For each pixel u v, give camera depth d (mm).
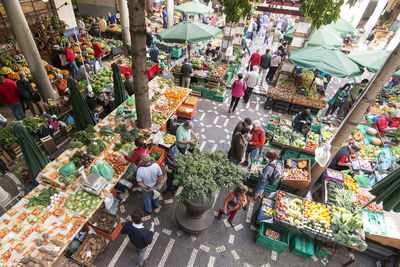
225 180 4773
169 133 8328
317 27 9414
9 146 6488
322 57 8883
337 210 5598
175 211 5676
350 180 6508
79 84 9078
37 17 12695
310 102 10148
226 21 10758
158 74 12914
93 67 12562
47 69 10492
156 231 5598
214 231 5734
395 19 23734
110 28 16531
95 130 6730
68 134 8250
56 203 4801
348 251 5559
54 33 13086
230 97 11664
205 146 8328
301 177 6219
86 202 4859
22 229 4328
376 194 4648
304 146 7422
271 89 10758
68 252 4863
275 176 5750
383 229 5230
